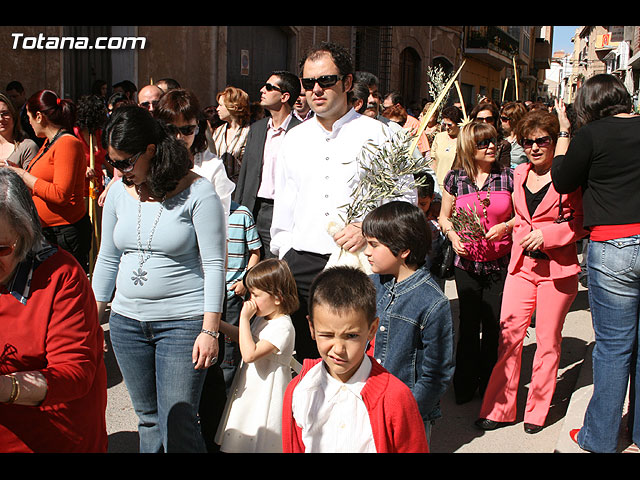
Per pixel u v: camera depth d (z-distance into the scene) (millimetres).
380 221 2891
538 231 4109
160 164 2904
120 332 3119
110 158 2898
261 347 3453
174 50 13789
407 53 24422
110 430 4363
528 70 45781
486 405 4418
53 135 4961
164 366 3041
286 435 2402
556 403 4805
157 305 3041
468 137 4551
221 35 14883
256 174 5523
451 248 4766
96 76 12539
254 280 3508
